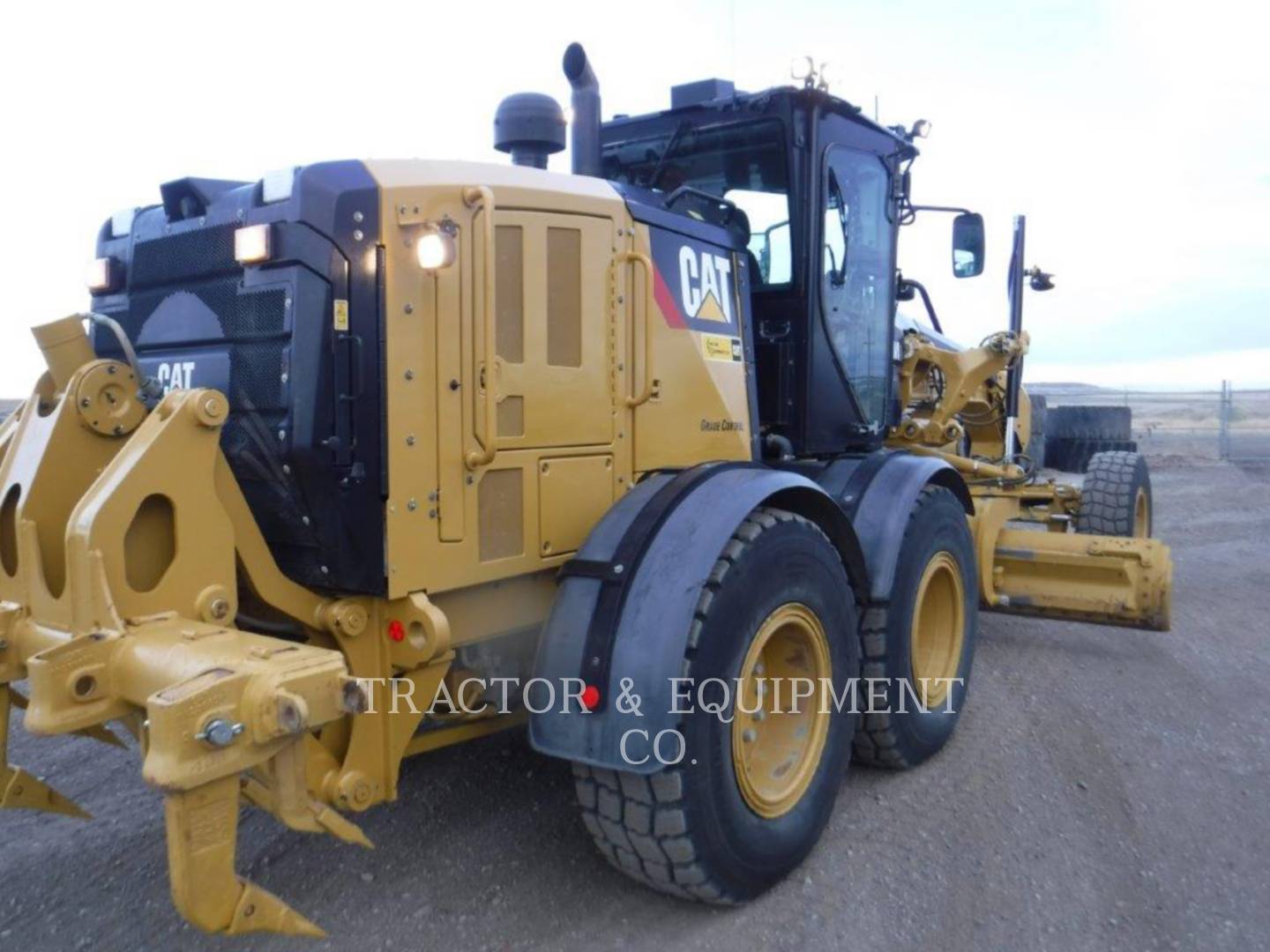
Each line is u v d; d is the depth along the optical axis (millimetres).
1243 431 26047
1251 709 5188
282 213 2791
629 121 4887
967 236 5570
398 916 3219
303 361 2756
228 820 2258
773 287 4633
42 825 3867
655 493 3336
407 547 2863
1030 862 3588
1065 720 5000
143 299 3318
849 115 4738
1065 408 15820
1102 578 5859
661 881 3115
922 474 4426
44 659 2350
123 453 2633
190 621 2621
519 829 3797
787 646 3564
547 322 3242
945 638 4793
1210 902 3340
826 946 3072
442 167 3002
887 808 4012
